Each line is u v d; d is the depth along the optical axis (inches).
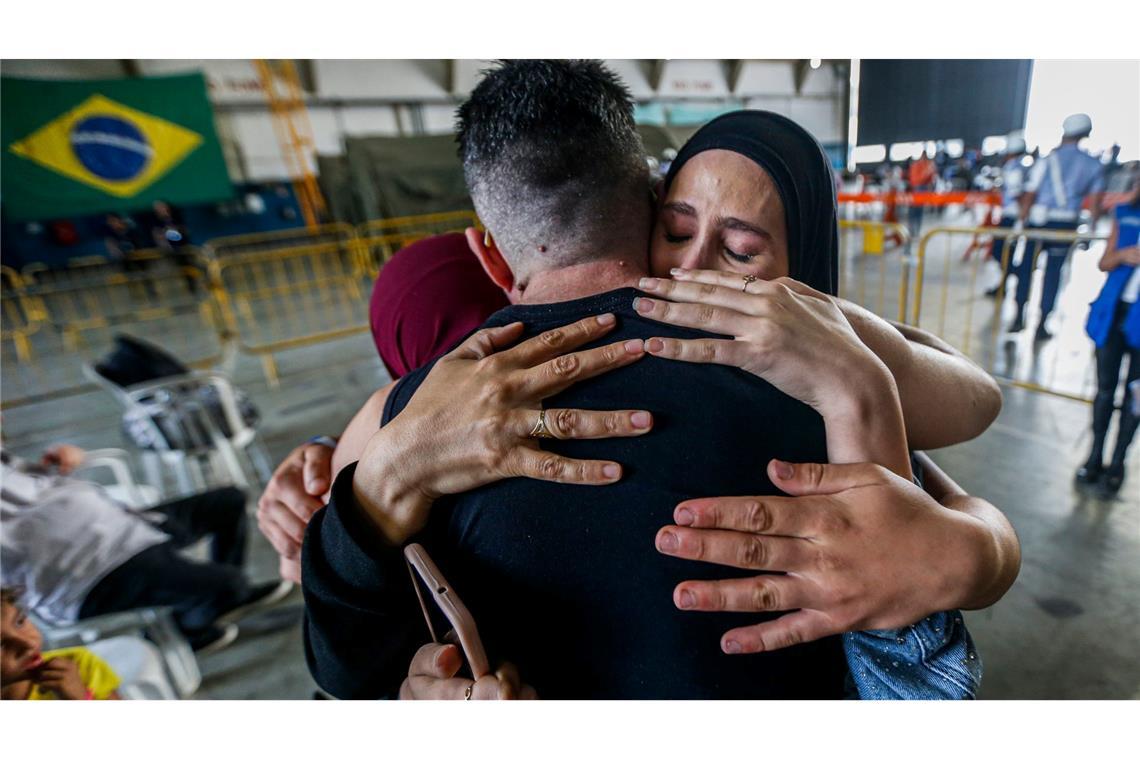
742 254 26.7
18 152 332.5
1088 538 91.6
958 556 21.1
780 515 20.7
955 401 29.7
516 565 22.0
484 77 25.4
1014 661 75.6
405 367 41.4
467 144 25.1
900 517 21.1
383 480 22.6
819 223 29.6
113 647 70.9
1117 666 73.0
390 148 340.2
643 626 21.7
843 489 21.4
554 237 24.4
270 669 85.4
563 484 21.4
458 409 21.8
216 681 84.3
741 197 26.0
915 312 138.6
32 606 70.9
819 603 20.8
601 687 22.7
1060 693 71.2
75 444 162.9
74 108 340.5
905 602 21.0
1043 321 147.3
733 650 21.4
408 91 432.5
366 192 338.6
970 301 160.9
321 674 27.0
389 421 25.3
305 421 164.1
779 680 23.2
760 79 389.1
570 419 21.0
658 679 22.2
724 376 22.0
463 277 39.1
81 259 369.4
